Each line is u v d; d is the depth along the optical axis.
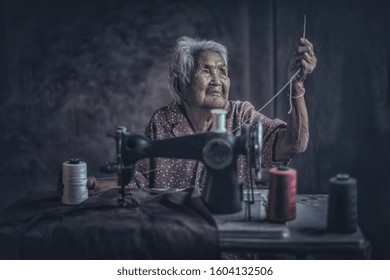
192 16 5.24
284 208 2.38
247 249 2.28
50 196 2.85
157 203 2.63
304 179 4.47
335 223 2.32
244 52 5.22
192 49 3.22
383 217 3.33
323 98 4.12
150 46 5.27
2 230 2.42
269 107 5.21
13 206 2.75
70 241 2.37
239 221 2.41
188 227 2.34
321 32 4.15
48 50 5.20
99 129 5.32
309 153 4.38
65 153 5.29
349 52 3.71
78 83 5.26
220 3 5.20
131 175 2.62
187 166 3.17
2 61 5.09
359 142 3.60
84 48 5.24
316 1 4.24
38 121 5.24
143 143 2.59
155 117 3.33
